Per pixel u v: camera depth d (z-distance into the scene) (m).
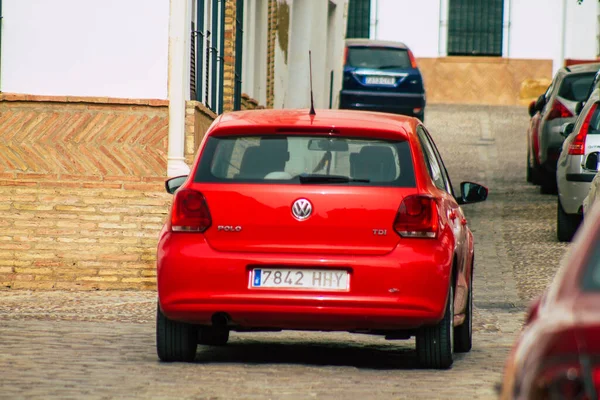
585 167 52.81
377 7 156.12
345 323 25.72
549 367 10.28
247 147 26.64
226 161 26.52
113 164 45.38
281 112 28.05
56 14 46.44
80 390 22.78
